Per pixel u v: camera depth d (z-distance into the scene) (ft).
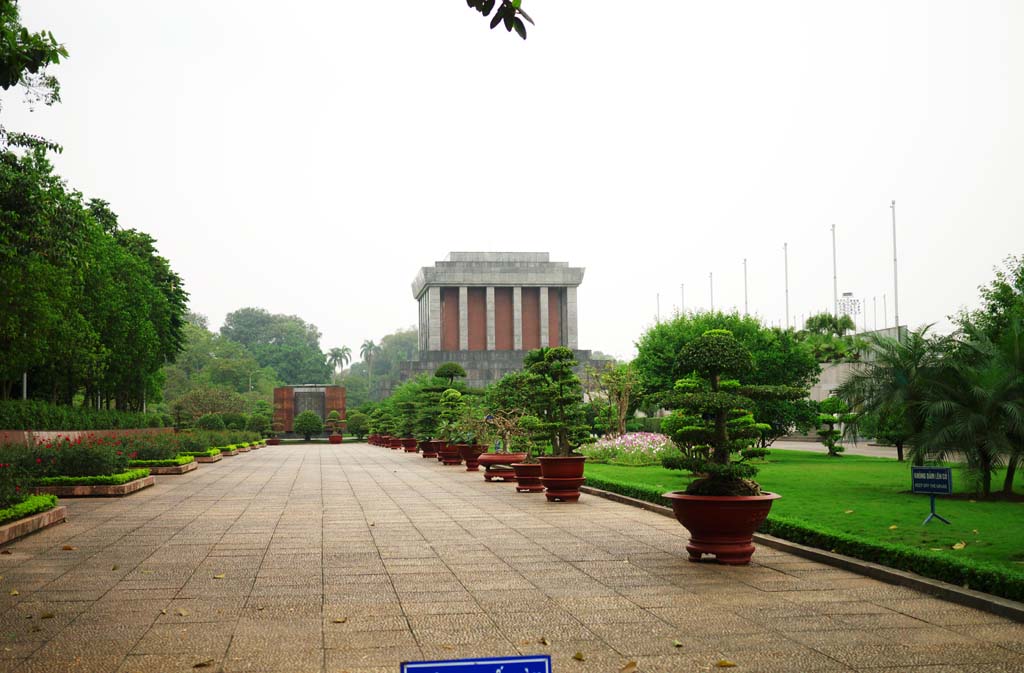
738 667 20.71
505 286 325.01
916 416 63.10
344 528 47.03
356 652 22.08
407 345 552.00
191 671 20.53
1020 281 83.20
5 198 61.31
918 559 30.53
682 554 37.37
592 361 297.94
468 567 34.32
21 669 20.70
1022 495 59.77
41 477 68.74
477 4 22.48
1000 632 23.86
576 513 54.34
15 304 81.76
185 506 60.13
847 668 20.61
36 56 30.73
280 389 296.10
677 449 103.91
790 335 125.39
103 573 33.45
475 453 102.78
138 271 140.87
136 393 162.20
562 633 23.89
